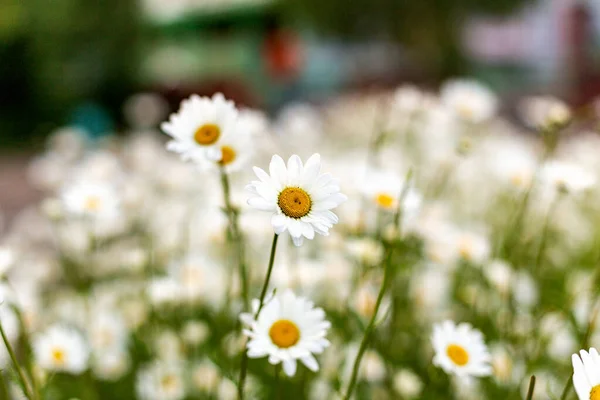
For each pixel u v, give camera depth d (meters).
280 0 4.34
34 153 3.99
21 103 4.97
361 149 1.79
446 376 0.79
